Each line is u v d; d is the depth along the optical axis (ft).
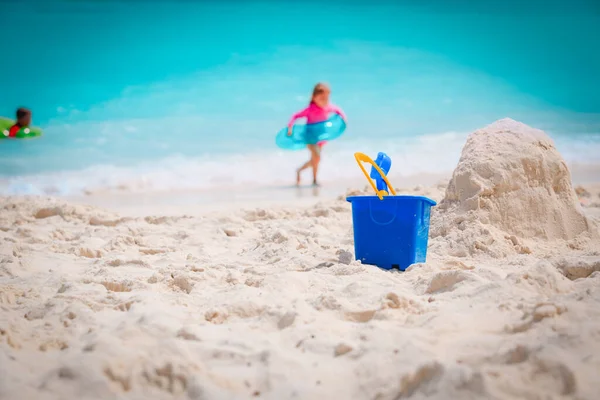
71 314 10.44
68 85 63.41
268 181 32.45
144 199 27.91
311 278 12.55
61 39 73.26
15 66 67.46
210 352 8.71
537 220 15.39
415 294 11.32
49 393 7.43
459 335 8.75
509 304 9.59
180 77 65.36
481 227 14.85
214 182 32.53
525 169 15.58
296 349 8.91
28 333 9.55
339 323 9.77
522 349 7.77
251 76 65.05
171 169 36.14
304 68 66.69
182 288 12.96
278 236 16.55
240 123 50.08
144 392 7.64
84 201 27.45
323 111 31.86
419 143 40.37
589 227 15.72
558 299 9.46
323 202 22.97
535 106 52.80
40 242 18.02
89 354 8.06
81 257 16.07
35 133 45.42
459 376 7.18
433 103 54.24
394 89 59.21
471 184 15.55
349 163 36.04
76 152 41.29
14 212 22.34
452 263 13.19
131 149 42.24
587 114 49.19
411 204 13.51
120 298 11.61
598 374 7.25
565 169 15.98
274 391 7.69
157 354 8.39
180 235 18.58
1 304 11.15
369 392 7.56
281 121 50.65
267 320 10.09
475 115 49.93
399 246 13.71
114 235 18.74
